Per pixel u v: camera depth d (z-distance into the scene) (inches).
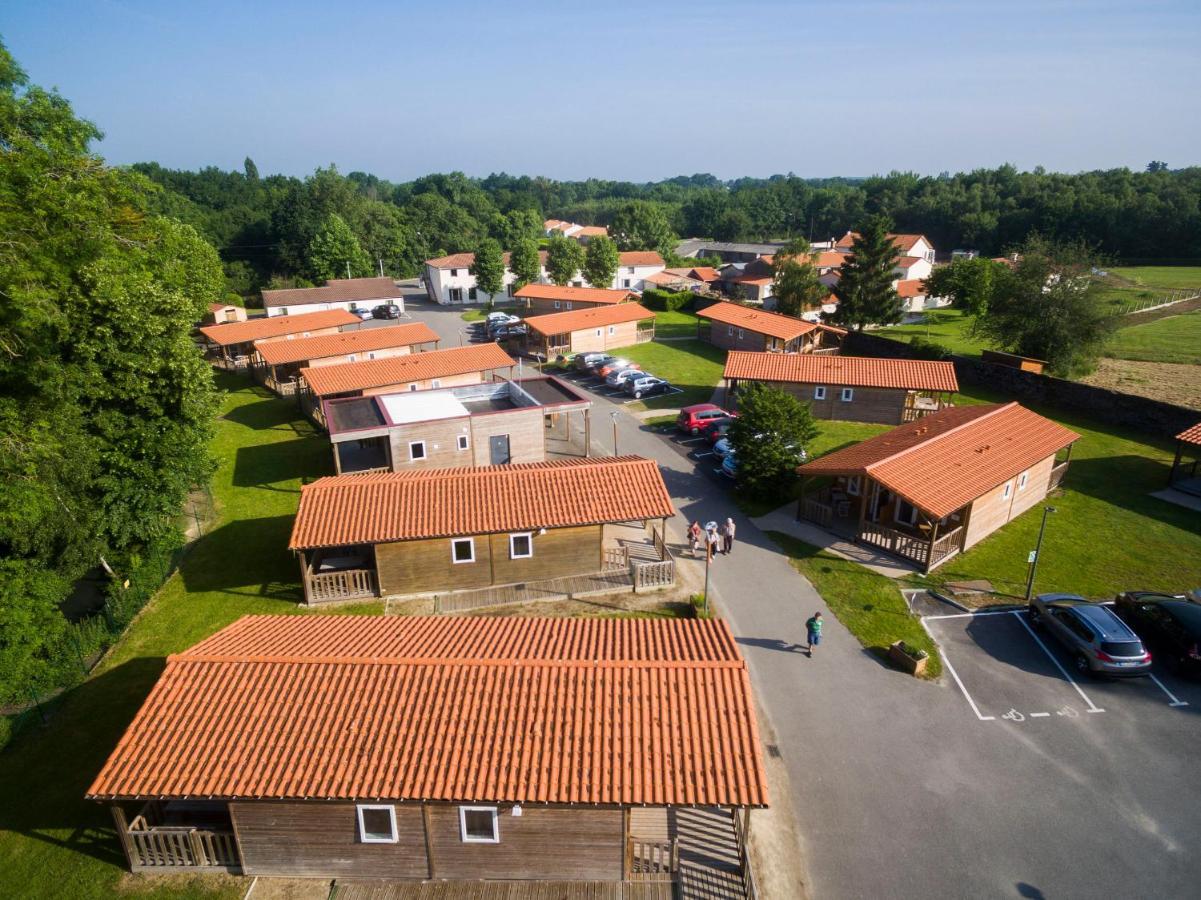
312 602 1032.2
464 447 1455.5
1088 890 599.5
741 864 607.5
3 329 943.7
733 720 604.7
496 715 610.9
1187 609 904.9
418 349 2802.7
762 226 7357.3
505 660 661.9
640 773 561.6
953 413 1478.8
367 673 651.5
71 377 1007.6
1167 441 1675.7
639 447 1662.2
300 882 604.7
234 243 4911.4
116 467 1070.4
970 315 3521.2
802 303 3063.5
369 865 601.6
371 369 1895.9
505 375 2377.0
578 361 2402.8
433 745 586.2
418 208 5590.6
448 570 1040.8
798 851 636.7
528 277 4013.3
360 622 802.8
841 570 1119.6
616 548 1179.3
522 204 7839.6
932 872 616.1
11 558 925.8
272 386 2219.5
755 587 1073.5
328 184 4869.6
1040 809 681.6
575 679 642.2
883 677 872.3
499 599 1033.5
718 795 545.6
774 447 1338.6
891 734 778.8
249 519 1323.8
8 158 1164.5
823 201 7391.7
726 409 1945.1
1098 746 761.6
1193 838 649.0
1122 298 3331.7
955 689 850.8
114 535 1094.4
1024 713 810.8
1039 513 1309.1
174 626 992.9
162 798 556.1
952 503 1095.0
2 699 834.8
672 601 1036.5
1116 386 2089.1
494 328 2987.2
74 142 1390.3
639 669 650.8
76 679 882.8
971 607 1016.9
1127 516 1294.3
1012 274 2233.0
